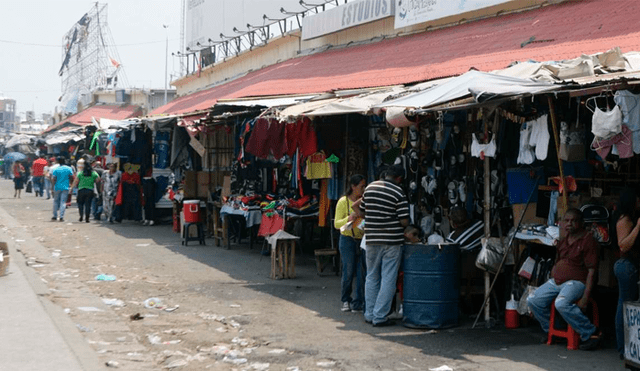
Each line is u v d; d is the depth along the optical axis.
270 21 26.30
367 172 12.13
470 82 8.27
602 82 6.72
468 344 7.77
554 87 7.00
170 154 20.61
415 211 10.30
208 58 34.53
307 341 7.91
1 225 20.42
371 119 11.83
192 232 17.75
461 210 9.16
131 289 11.09
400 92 10.50
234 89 24.58
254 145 12.53
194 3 35.00
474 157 9.64
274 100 14.10
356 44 20.27
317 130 11.98
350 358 7.19
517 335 8.20
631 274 7.01
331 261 14.09
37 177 33.75
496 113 8.36
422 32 17.31
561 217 8.12
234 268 13.34
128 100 51.09
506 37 13.23
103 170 24.17
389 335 8.22
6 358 6.64
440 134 9.70
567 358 7.17
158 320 8.96
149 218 21.33
